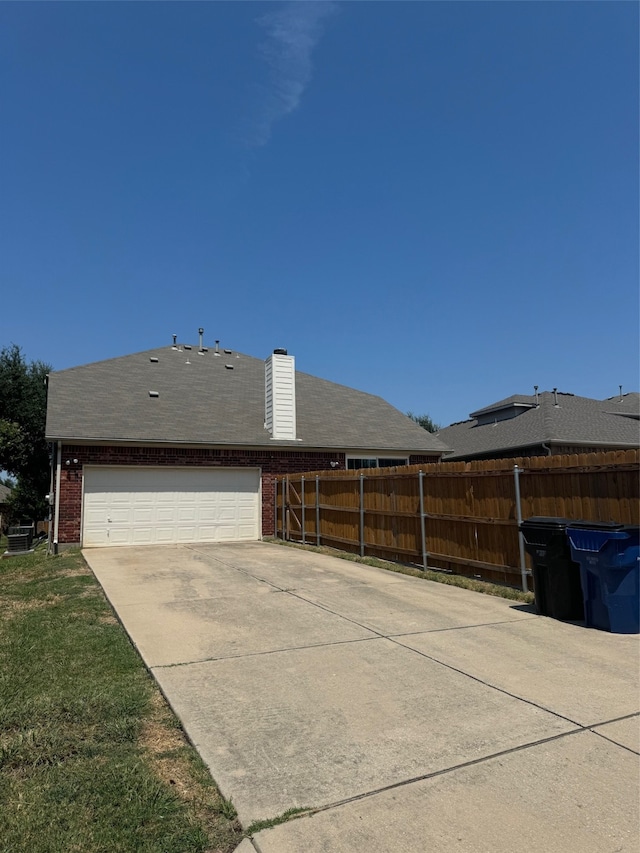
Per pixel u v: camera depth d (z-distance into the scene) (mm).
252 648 5582
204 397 18969
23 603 7777
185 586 8750
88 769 3291
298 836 2721
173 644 5707
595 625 6250
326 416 19969
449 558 9453
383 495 11367
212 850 2631
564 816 2852
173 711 4129
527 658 5262
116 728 3822
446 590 8383
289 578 9430
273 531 17000
